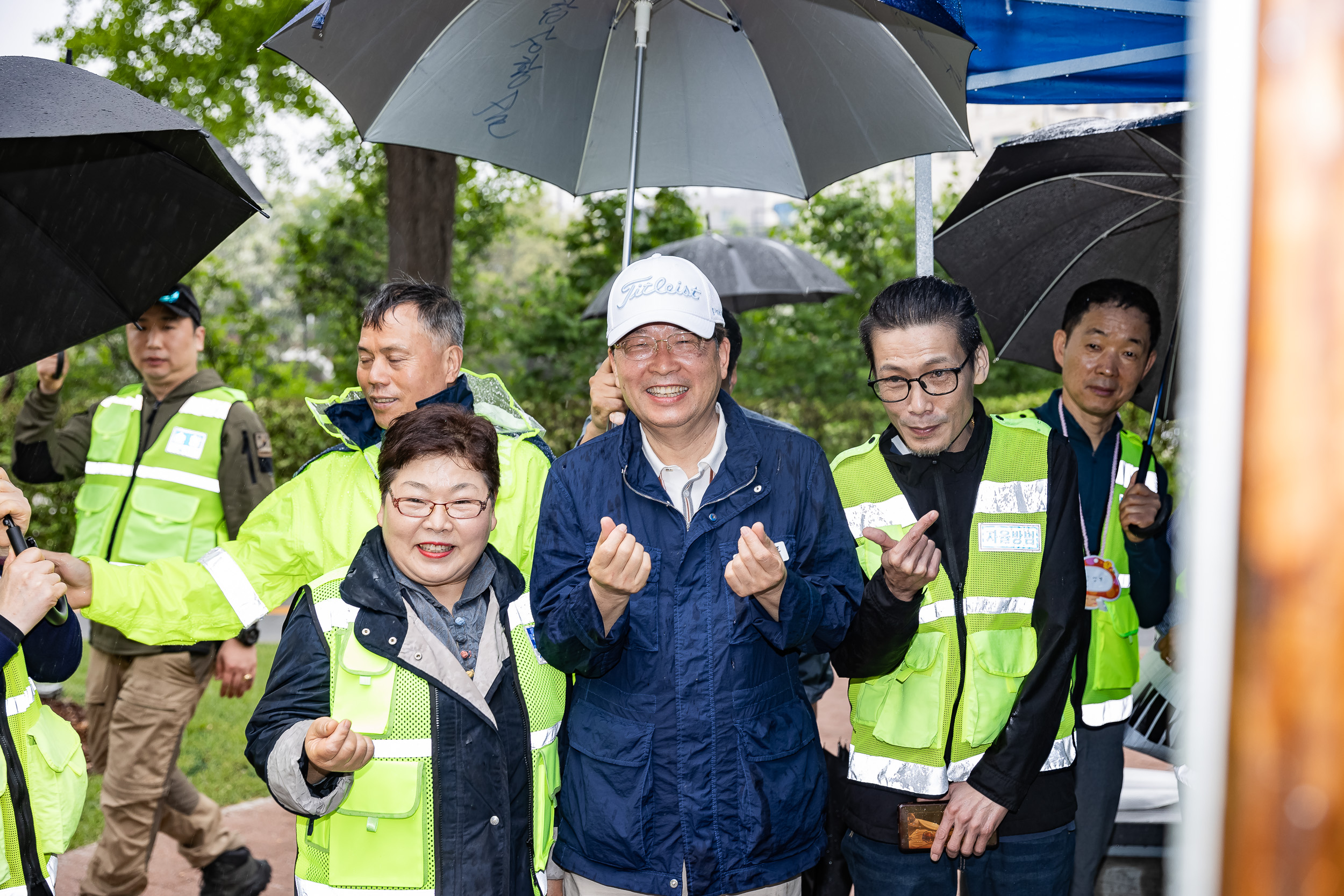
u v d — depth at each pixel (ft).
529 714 7.21
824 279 25.39
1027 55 10.60
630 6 9.80
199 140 8.00
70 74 7.73
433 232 23.16
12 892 6.89
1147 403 12.53
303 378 44.34
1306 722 1.29
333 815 6.84
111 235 9.00
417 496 6.88
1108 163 11.32
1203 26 1.42
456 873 6.72
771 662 7.41
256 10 26.40
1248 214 1.35
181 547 13.92
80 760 7.88
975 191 11.85
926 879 8.45
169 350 14.15
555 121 10.21
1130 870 12.65
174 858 15.48
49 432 15.10
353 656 6.85
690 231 38.09
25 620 6.96
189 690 13.23
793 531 7.51
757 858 7.16
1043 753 8.09
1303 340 1.28
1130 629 10.44
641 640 7.22
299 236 39.86
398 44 9.37
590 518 7.44
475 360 41.09
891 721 8.41
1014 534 8.48
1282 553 1.29
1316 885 1.30
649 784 7.10
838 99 9.59
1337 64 1.28
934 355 8.17
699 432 7.63
